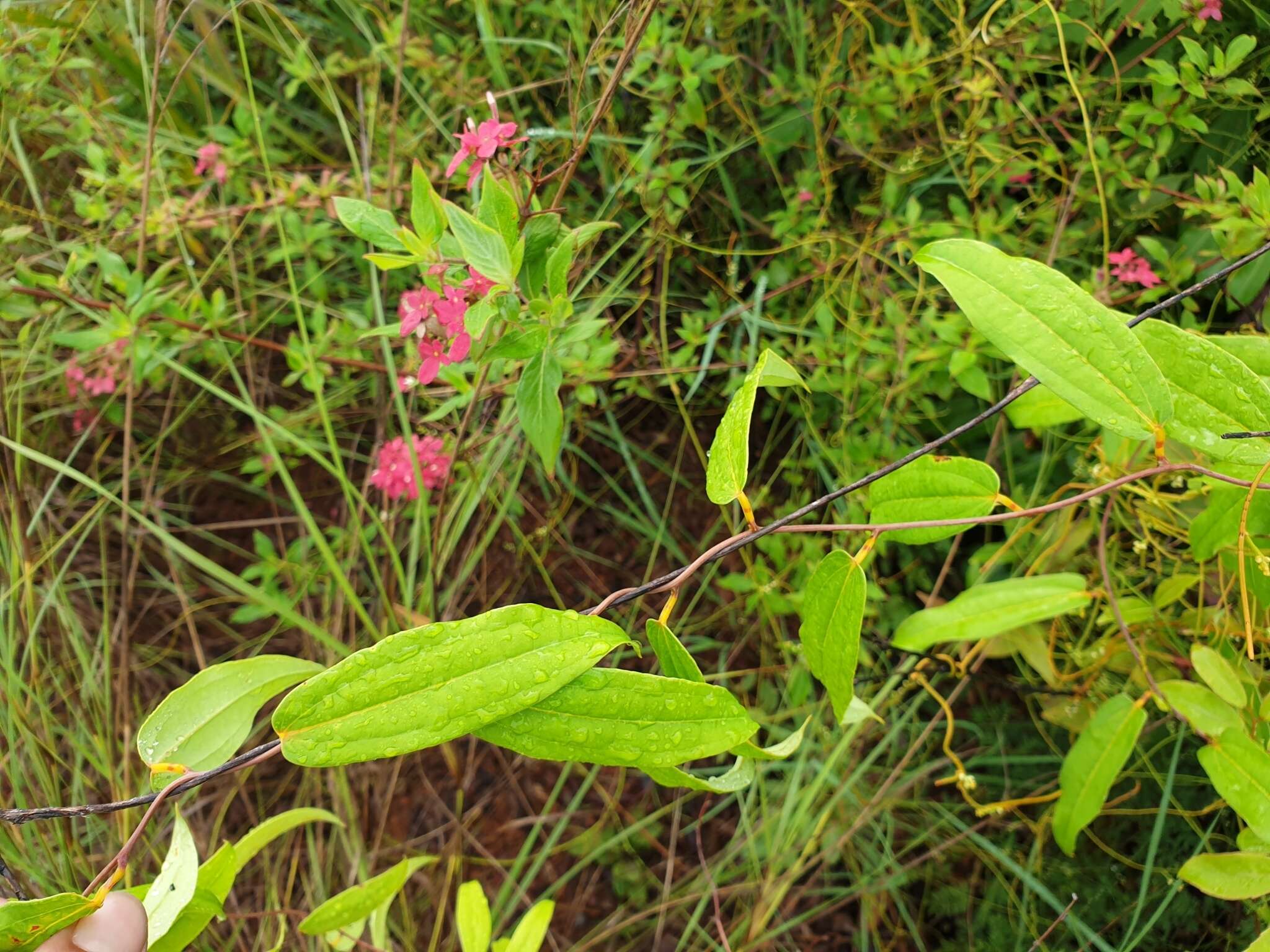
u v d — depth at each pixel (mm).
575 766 583
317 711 222
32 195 574
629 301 588
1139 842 507
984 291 261
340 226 565
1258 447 260
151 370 522
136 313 468
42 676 527
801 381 279
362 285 604
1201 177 475
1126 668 454
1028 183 520
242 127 541
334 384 606
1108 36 450
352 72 563
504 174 357
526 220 342
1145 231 516
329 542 594
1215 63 425
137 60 559
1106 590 383
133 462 612
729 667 591
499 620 229
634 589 259
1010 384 521
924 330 486
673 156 594
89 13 520
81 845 494
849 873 551
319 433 618
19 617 543
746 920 543
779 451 607
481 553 566
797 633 577
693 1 514
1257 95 456
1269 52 464
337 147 636
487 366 407
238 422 628
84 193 565
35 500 568
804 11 565
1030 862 505
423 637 226
